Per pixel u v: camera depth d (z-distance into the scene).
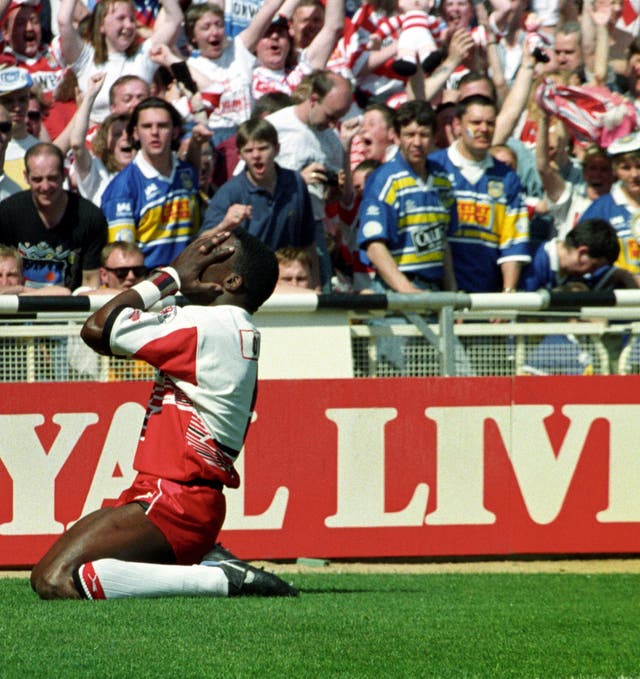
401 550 20.86
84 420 20.16
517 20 35.03
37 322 20.28
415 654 10.93
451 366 21.12
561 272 26.02
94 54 30.05
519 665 10.62
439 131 30.16
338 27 31.56
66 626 11.82
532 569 20.53
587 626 13.09
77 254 24.55
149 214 25.48
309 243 26.19
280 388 20.58
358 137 30.44
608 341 21.58
